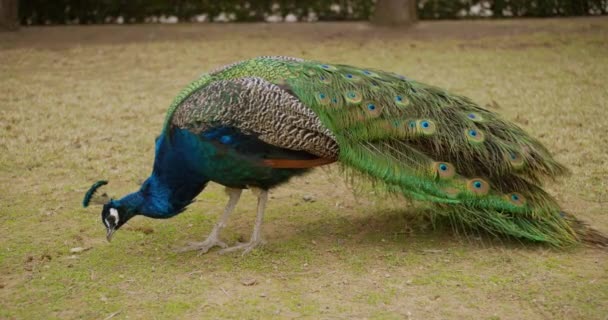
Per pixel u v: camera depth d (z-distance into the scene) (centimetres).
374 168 525
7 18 1723
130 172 740
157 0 1966
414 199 534
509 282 484
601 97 993
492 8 2003
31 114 952
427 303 457
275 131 496
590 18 1914
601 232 564
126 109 984
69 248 556
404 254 536
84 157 783
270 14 2005
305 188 707
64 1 1931
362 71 561
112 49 1506
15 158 773
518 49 1435
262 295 472
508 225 523
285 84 516
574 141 800
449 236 569
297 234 586
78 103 1020
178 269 518
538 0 1981
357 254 539
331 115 519
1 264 525
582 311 442
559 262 511
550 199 540
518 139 538
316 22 1962
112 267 521
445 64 1296
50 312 452
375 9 1817
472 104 562
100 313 449
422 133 527
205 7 1989
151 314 447
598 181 682
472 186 522
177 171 515
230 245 566
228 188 559
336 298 467
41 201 659
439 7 2000
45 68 1297
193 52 1462
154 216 526
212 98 502
